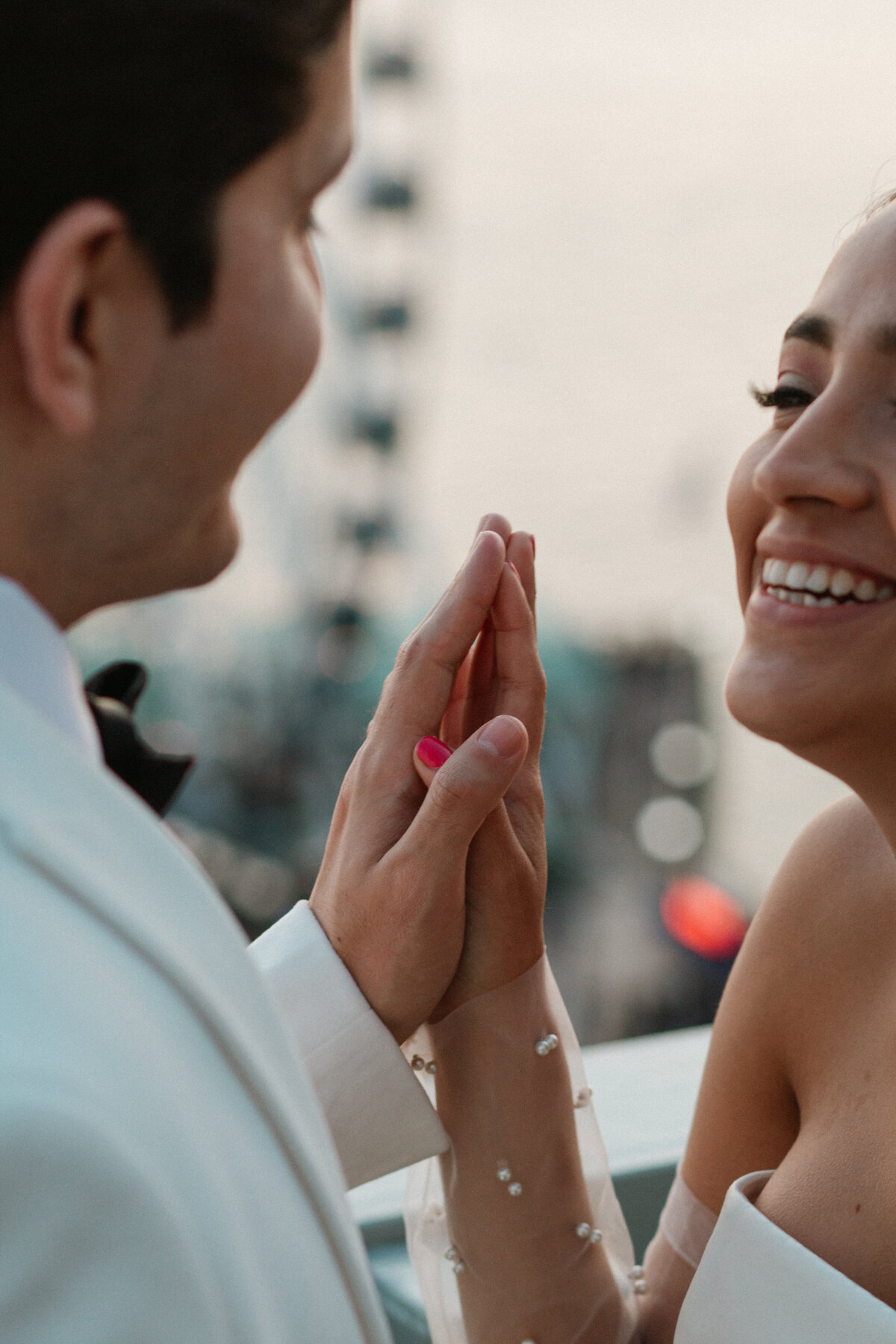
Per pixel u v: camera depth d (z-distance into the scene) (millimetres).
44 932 637
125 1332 578
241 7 678
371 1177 1273
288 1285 688
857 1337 1030
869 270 1082
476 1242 1295
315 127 734
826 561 1051
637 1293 1358
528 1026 1285
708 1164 1378
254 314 734
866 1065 1178
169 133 673
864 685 1035
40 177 652
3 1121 559
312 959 1262
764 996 1326
